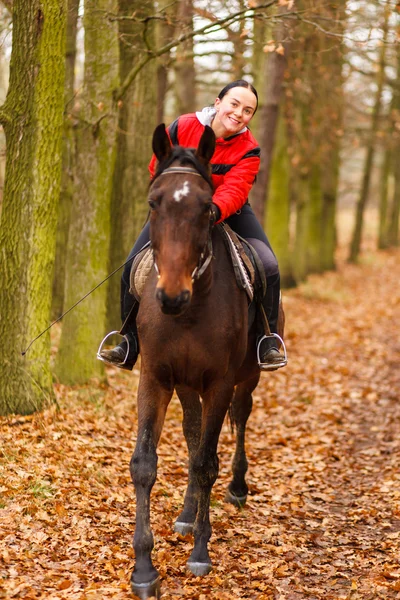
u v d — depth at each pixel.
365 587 5.56
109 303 13.45
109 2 9.96
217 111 5.73
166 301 4.58
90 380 10.77
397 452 9.77
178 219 4.70
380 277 32.00
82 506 6.48
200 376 5.39
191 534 6.37
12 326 8.64
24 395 8.63
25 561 5.33
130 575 5.35
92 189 10.64
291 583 5.62
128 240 13.40
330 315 21.36
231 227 6.31
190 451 6.35
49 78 8.35
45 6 8.14
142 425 5.23
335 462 9.48
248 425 11.04
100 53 10.33
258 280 6.04
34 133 8.41
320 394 13.02
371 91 27.06
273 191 23.09
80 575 5.25
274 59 15.65
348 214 62.75
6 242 8.60
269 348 6.17
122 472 7.71
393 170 44.69
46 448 7.71
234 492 7.46
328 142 25.06
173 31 14.51
